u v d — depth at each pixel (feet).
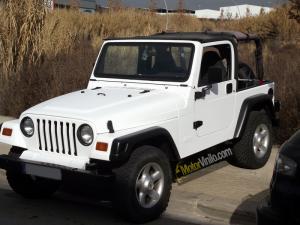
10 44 38.14
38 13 38.96
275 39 64.39
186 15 83.25
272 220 13.39
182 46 20.62
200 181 22.45
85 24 67.15
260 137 24.47
